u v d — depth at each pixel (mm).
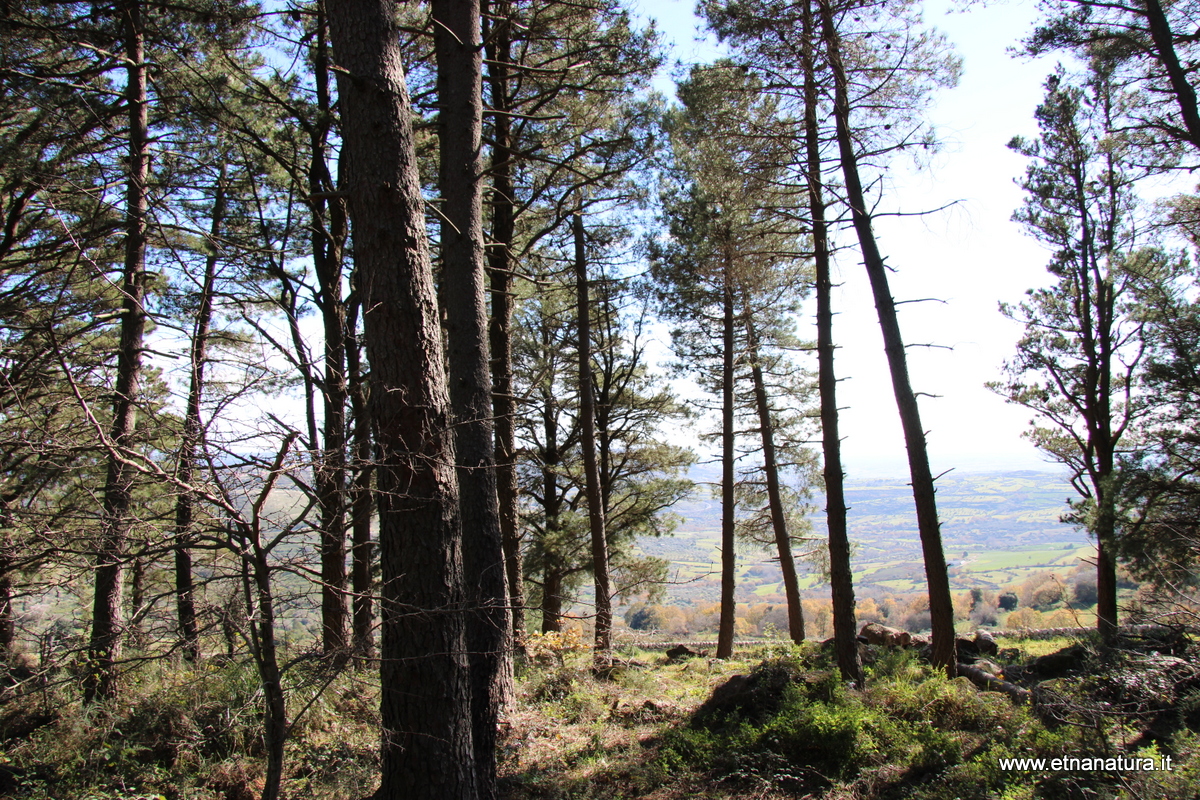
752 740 6355
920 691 6977
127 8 7570
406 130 4824
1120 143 9961
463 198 6812
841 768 5758
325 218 9305
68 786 5219
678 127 9773
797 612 15820
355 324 9070
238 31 8039
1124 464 9570
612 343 17578
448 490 4676
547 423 18375
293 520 3520
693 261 12500
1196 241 9977
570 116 10016
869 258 8570
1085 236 13781
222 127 8125
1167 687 5465
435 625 4508
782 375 17031
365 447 4684
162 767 5598
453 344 6805
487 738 5734
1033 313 14398
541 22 9102
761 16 8188
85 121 7766
